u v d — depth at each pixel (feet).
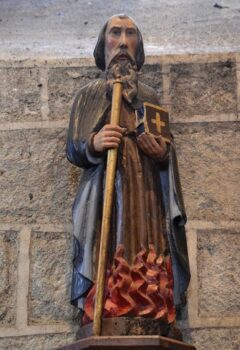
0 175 11.80
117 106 10.46
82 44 13.35
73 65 12.36
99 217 10.34
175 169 10.58
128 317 9.60
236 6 14.57
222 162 11.80
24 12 14.84
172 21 14.23
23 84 12.28
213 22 14.07
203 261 11.31
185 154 11.84
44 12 14.82
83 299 10.28
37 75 12.33
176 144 11.89
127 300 9.69
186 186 11.68
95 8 14.87
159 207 10.42
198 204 11.59
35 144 11.94
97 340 9.23
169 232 10.38
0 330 11.05
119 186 10.22
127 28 11.07
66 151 10.87
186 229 11.46
